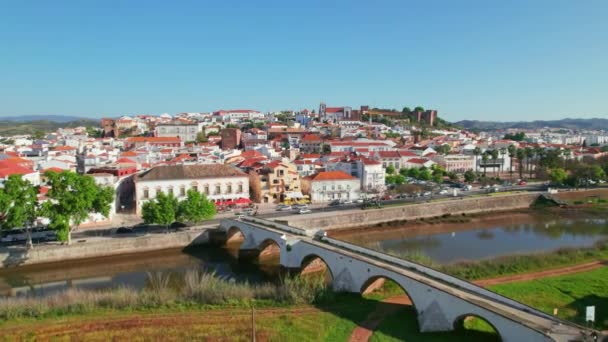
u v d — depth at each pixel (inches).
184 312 2450.8
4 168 4709.6
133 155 6924.2
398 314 2454.5
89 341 2098.9
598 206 6363.2
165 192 5054.1
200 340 2110.0
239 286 2815.0
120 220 4722.0
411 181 7406.5
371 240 4685.0
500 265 3376.0
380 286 2920.8
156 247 4033.0
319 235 3435.0
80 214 3740.2
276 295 2677.2
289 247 3356.3
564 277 3169.3
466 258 3956.7
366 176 6441.9
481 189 7160.4
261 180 5831.7
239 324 2281.0
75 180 3654.0
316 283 2800.2
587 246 4025.6
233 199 5388.8
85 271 3555.6
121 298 2578.7
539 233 5039.4
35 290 3134.8
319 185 5964.6
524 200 6530.5
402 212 5556.1
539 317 1946.4
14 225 3442.4
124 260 3831.2
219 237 4288.9
